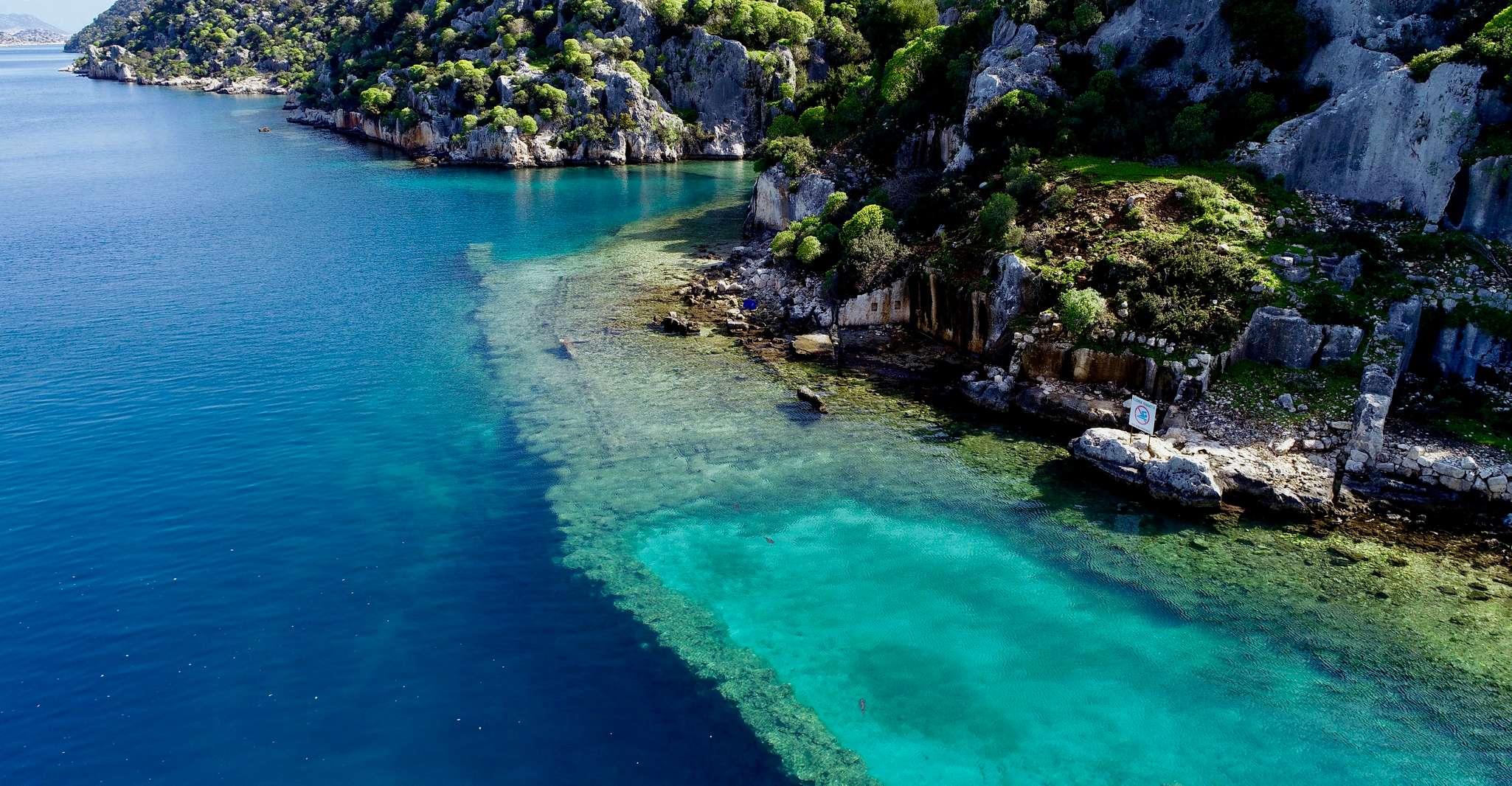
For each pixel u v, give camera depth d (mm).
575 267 81375
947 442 49000
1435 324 48125
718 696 31656
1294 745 29672
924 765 28984
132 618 34250
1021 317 54812
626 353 60562
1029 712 31156
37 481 43000
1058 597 36875
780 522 41750
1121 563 38719
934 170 81375
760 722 30578
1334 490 42250
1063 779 28500
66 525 39688
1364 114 57000
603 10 152750
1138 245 54844
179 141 158500
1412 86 55000
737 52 145875
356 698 31031
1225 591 36812
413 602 35844
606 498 43438
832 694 31828
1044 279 54906
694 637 34531
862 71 108438
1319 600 36031
